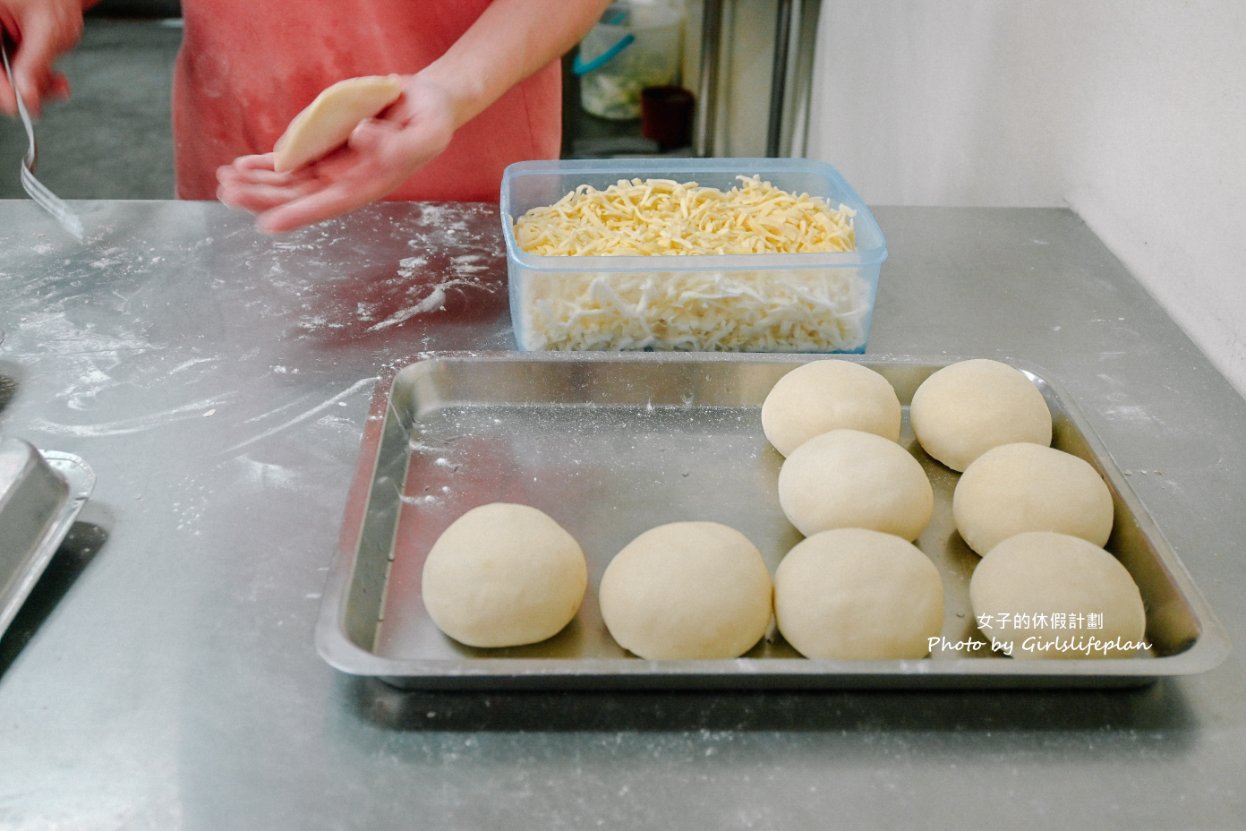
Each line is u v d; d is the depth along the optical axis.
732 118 2.80
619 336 0.97
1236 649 0.67
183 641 0.67
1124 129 1.17
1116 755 0.60
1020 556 0.69
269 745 0.60
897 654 0.65
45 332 1.03
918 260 1.21
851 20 2.13
